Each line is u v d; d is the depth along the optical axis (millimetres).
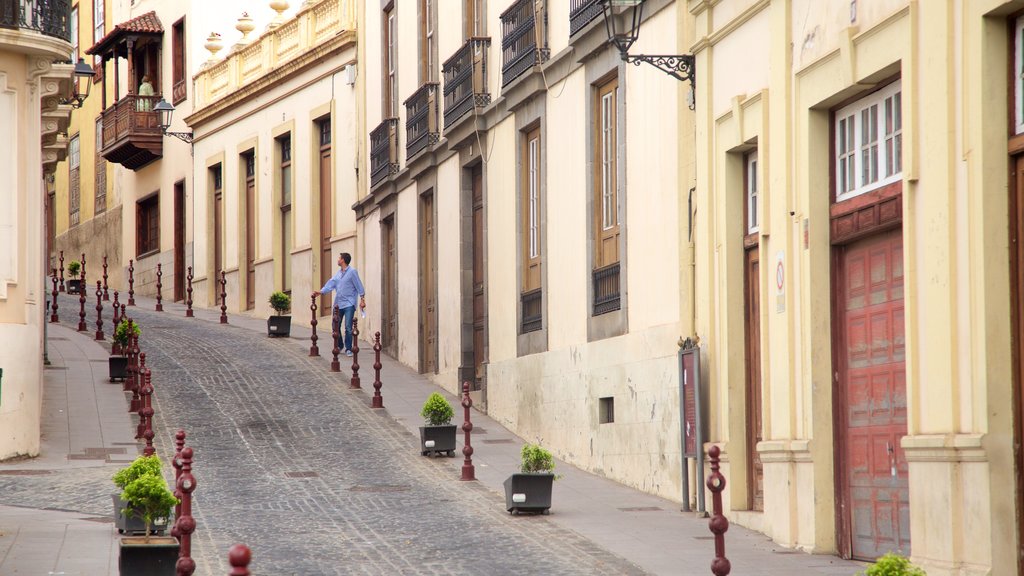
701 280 35281
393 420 51969
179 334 75812
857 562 27922
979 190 22938
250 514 34344
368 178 75062
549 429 46844
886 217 27000
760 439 33094
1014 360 22781
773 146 31203
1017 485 22641
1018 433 22672
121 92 111375
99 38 117250
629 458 39906
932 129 24391
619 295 41156
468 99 54812
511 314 51219
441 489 38844
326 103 80812
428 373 62719
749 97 32406
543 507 34500
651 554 28750
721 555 23078
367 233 74562
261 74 88625
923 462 24391
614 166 42312
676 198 36969
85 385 57344
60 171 127750
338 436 48438
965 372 23375
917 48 24984
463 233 57219
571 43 43906
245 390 57500
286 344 73062
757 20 32406
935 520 24000
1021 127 22625
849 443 28812
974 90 23078
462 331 57062
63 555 28156
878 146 27609
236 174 92500
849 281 28984
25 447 43281
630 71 40312
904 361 26703
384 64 71500
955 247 23719
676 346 36688
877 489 27656
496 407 52656
